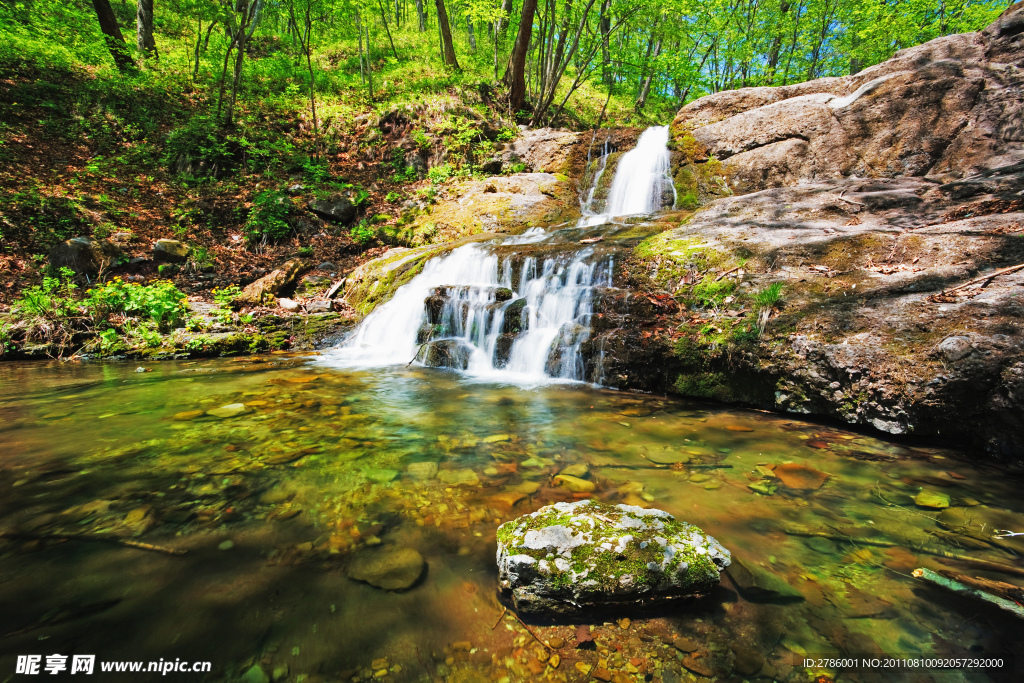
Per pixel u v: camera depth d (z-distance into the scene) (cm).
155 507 257
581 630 178
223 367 603
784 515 253
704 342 464
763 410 432
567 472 305
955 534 235
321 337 749
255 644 167
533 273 691
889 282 430
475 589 197
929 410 338
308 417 412
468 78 1694
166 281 821
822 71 2183
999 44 830
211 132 1234
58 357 634
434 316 690
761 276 506
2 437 355
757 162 972
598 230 814
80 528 235
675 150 1055
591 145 1206
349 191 1194
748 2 1942
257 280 869
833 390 387
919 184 724
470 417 416
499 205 1070
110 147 1165
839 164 903
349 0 1403
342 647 168
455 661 164
